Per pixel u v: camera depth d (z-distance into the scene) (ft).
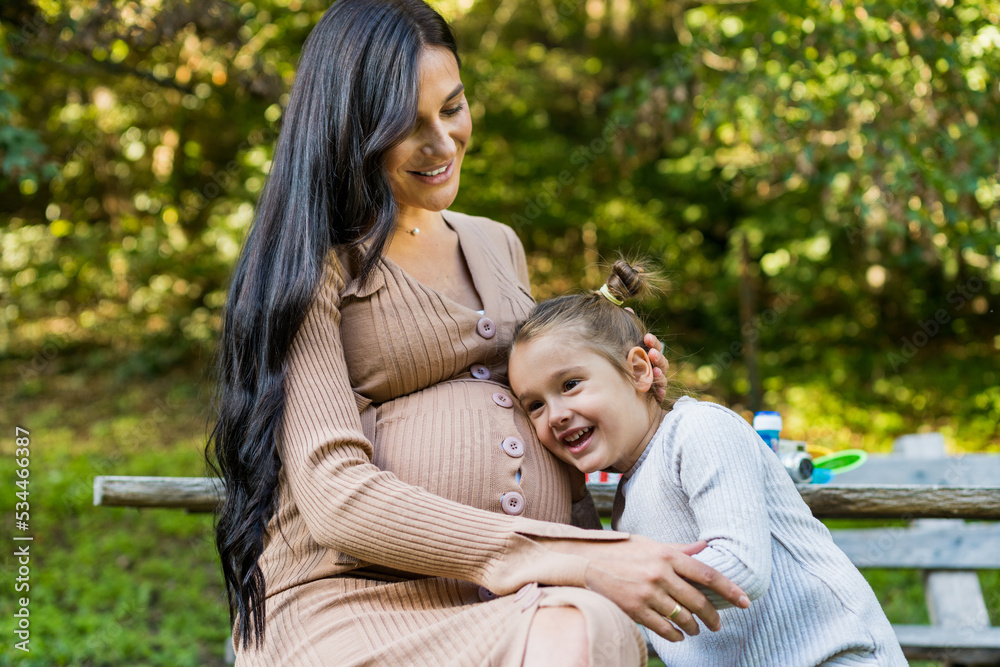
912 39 18.03
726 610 5.21
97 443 22.95
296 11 23.52
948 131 18.47
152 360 28.32
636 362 5.63
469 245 6.29
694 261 30.48
